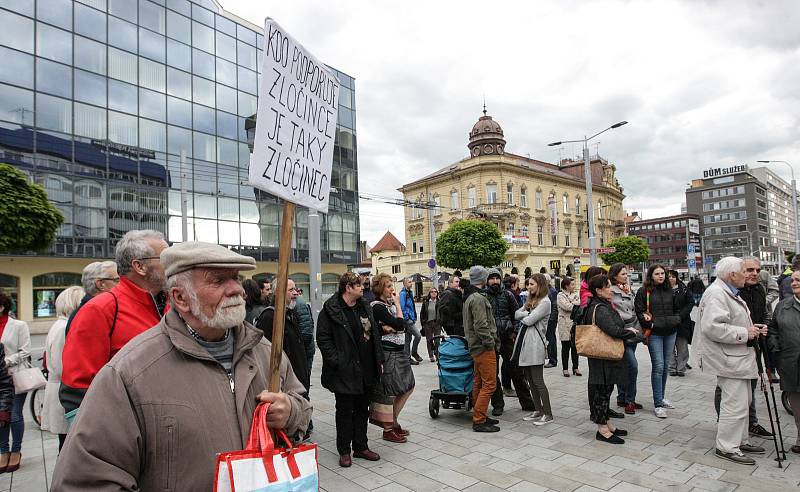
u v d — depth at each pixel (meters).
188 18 26.17
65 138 21.41
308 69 2.53
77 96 21.84
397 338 5.48
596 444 5.22
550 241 49.75
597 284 5.29
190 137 25.84
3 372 4.51
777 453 4.49
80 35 22.05
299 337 5.33
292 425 1.88
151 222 24.02
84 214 21.83
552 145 21.19
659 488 4.07
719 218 122.88
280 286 1.95
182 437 1.58
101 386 1.55
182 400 1.62
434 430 5.95
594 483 4.21
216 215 26.66
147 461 1.58
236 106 28.20
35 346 17.14
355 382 4.77
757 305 5.89
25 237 14.41
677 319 6.15
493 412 6.58
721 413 4.77
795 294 4.82
